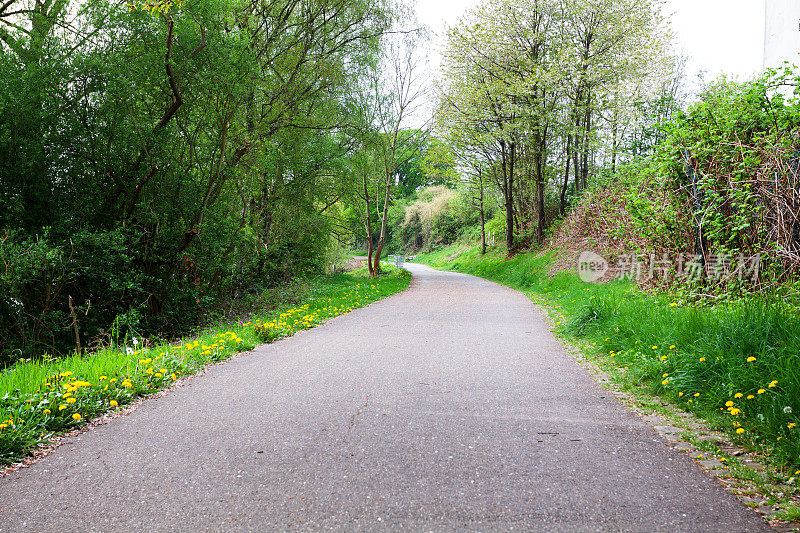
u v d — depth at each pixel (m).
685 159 7.26
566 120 23.03
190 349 6.43
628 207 8.57
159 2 8.62
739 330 4.61
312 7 16.38
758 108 6.73
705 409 3.93
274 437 3.47
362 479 2.80
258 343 7.38
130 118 10.43
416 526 2.30
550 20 22.88
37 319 9.14
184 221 11.54
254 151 13.59
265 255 16.02
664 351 5.13
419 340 7.42
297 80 16.73
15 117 9.39
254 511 2.45
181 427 3.70
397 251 64.50
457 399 4.37
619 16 21.47
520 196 31.38
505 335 7.83
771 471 2.86
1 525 2.33
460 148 29.38
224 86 11.11
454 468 2.94
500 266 26.95
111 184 10.80
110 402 4.24
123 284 10.20
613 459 3.06
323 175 19.92
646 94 22.44
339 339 7.62
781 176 5.91
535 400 4.34
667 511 2.43
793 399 3.41
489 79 24.59
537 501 2.53
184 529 2.29
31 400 3.88
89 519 2.38
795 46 9.98
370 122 20.14
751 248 6.30
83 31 10.23
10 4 10.37
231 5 11.85
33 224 9.98
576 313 8.28
